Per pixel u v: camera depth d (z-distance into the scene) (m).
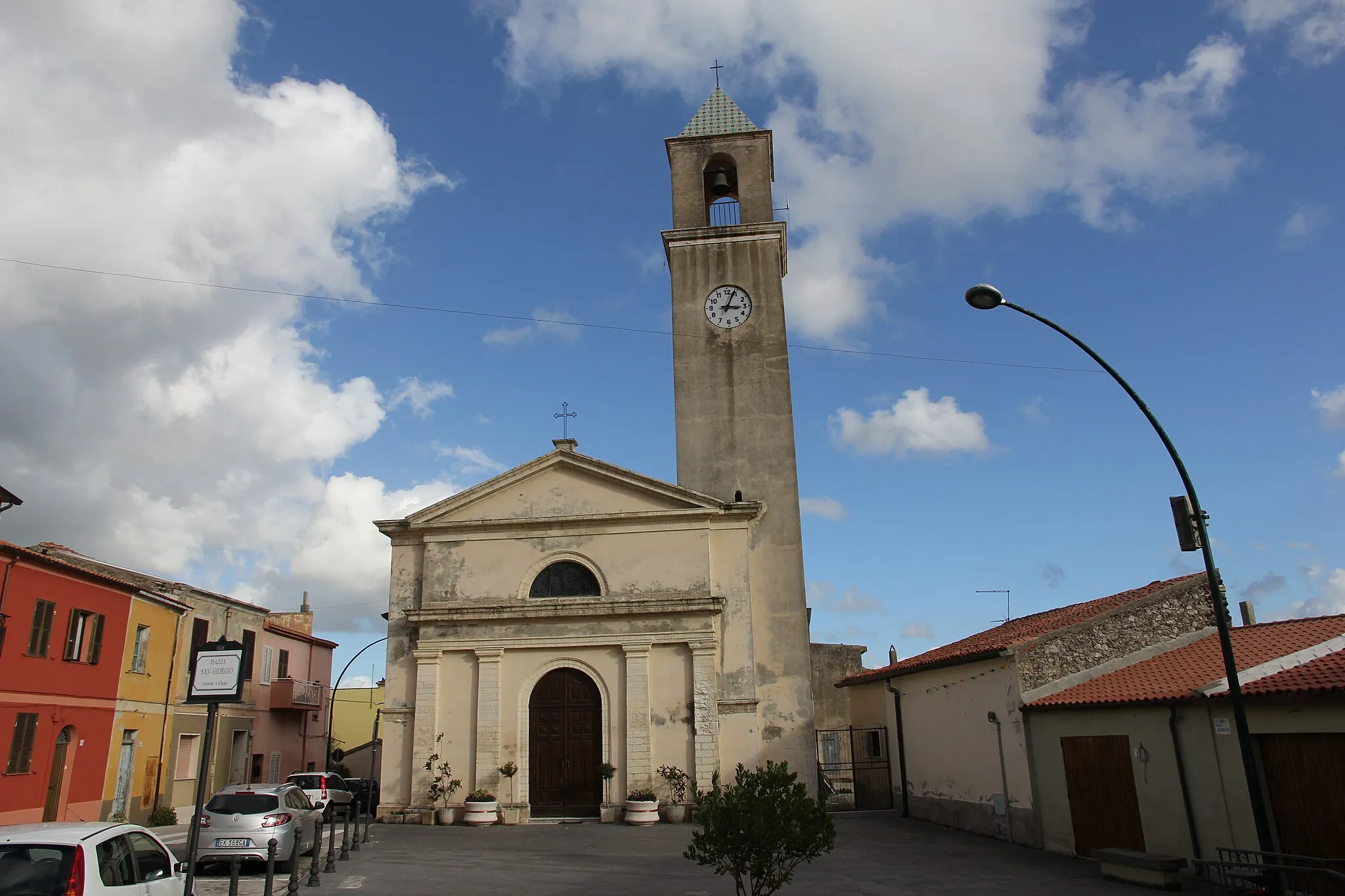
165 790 28.47
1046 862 17.64
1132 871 15.00
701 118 32.69
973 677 22.42
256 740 35.19
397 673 26.09
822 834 11.09
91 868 8.45
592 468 27.14
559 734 25.25
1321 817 12.97
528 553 26.62
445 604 26.17
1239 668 15.48
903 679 27.75
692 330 30.12
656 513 26.44
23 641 21.98
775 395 29.22
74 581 24.08
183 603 29.97
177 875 9.95
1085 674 20.12
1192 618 21.20
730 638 25.66
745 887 15.21
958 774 23.38
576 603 25.62
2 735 21.11
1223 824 14.59
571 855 18.88
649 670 25.22
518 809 24.23
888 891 14.80
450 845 20.56
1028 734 19.64
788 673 26.36
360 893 14.87
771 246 30.62
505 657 25.73
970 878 16.03
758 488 28.33
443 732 25.25
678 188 31.75
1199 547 12.65
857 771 31.42
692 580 25.97
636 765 24.48
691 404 29.42
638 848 19.83
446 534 26.92
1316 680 13.09
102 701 25.22
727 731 24.92
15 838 8.56
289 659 38.78
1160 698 15.78
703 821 11.18
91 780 24.61
